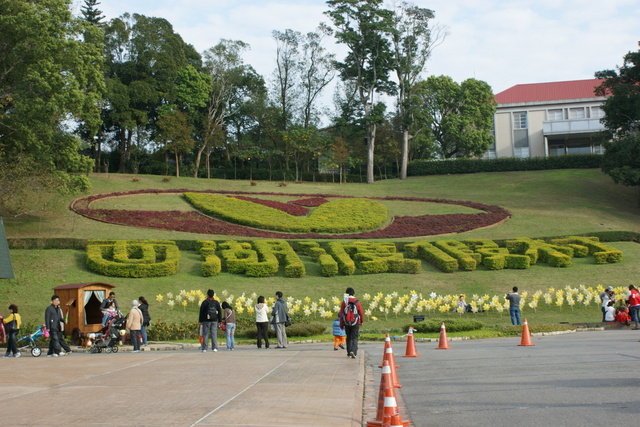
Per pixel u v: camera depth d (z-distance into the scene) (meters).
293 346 20.38
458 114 80.00
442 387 10.33
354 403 8.52
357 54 69.88
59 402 8.92
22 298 26.95
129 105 64.31
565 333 23.14
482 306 28.16
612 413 7.61
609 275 33.81
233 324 19.38
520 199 55.44
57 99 34.47
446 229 42.69
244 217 42.25
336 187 62.09
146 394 9.52
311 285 31.61
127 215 40.94
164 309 27.47
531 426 7.08
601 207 51.78
